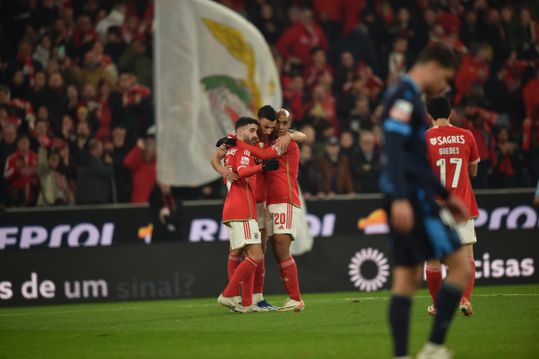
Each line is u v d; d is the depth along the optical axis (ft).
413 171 56.59
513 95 195.72
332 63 198.18
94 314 112.68
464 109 186.19
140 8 195.11
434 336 58.44
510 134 184.85
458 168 89.56
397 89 56.18
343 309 104.12
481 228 156.56
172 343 75.05
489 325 80.94
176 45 160.04
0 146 163.12
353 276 152.46
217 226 154.40
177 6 160.15
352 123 188.34
